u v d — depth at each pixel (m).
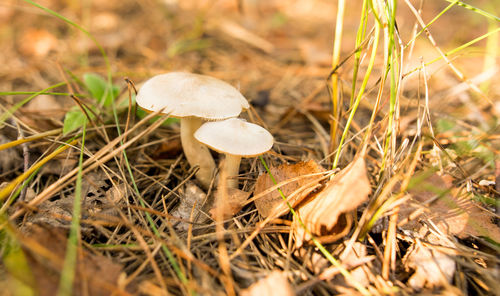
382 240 0.28
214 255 0.27
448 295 0.26
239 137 0.28
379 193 0.27
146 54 0.48
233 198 0.29
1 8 0.55
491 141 0.32
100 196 0.29
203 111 0.28
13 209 0.28
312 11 0.74
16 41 0.49
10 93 0.29
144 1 0.66
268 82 0.43
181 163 0.32
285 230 0.28
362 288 0.26
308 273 0.27
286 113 0.37
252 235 0.27
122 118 0.34
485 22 0.61
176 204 0.30
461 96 0.37
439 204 0.28
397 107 0.27
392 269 0.27
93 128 0.32
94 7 0.63
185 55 0.48
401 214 0.28
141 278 0.26
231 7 0.68
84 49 0.47
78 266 0.25
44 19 0.56
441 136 0.33
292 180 0.28
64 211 0.28
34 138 0.30
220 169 0.31
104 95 0.33
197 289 0.26
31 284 0.25
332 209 0.27
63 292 0.25
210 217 0.29
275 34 0.59
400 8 0.72
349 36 0.59
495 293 0.26
